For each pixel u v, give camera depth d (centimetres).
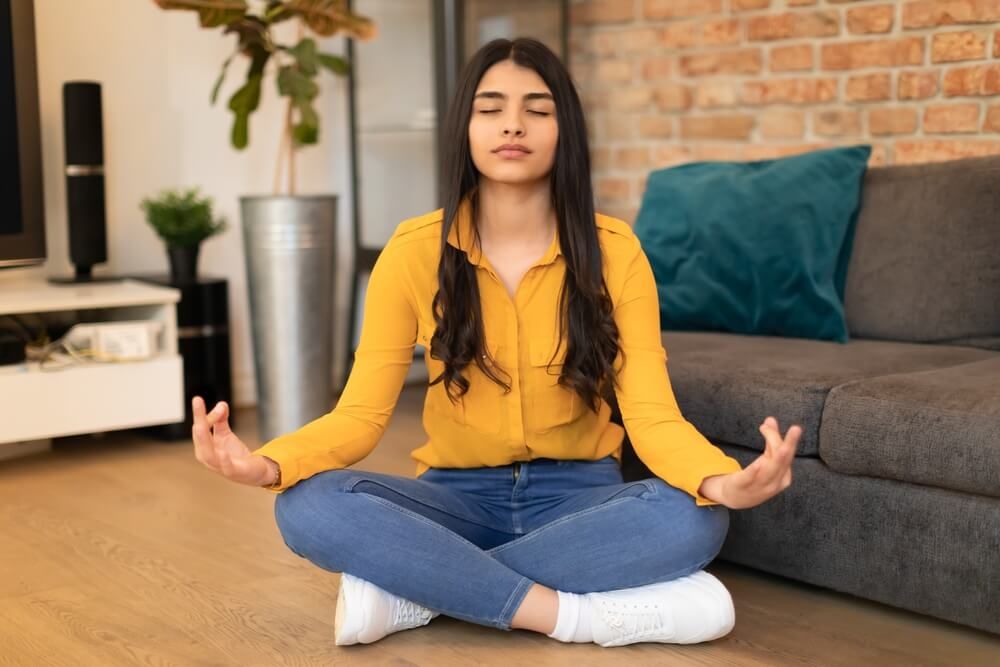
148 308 340
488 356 186
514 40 185
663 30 377
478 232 188
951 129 309
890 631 195
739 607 205
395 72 377
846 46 330
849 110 331
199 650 186
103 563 230
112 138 363
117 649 187
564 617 180
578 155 184
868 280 264
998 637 192
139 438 344
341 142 408
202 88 378
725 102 362
